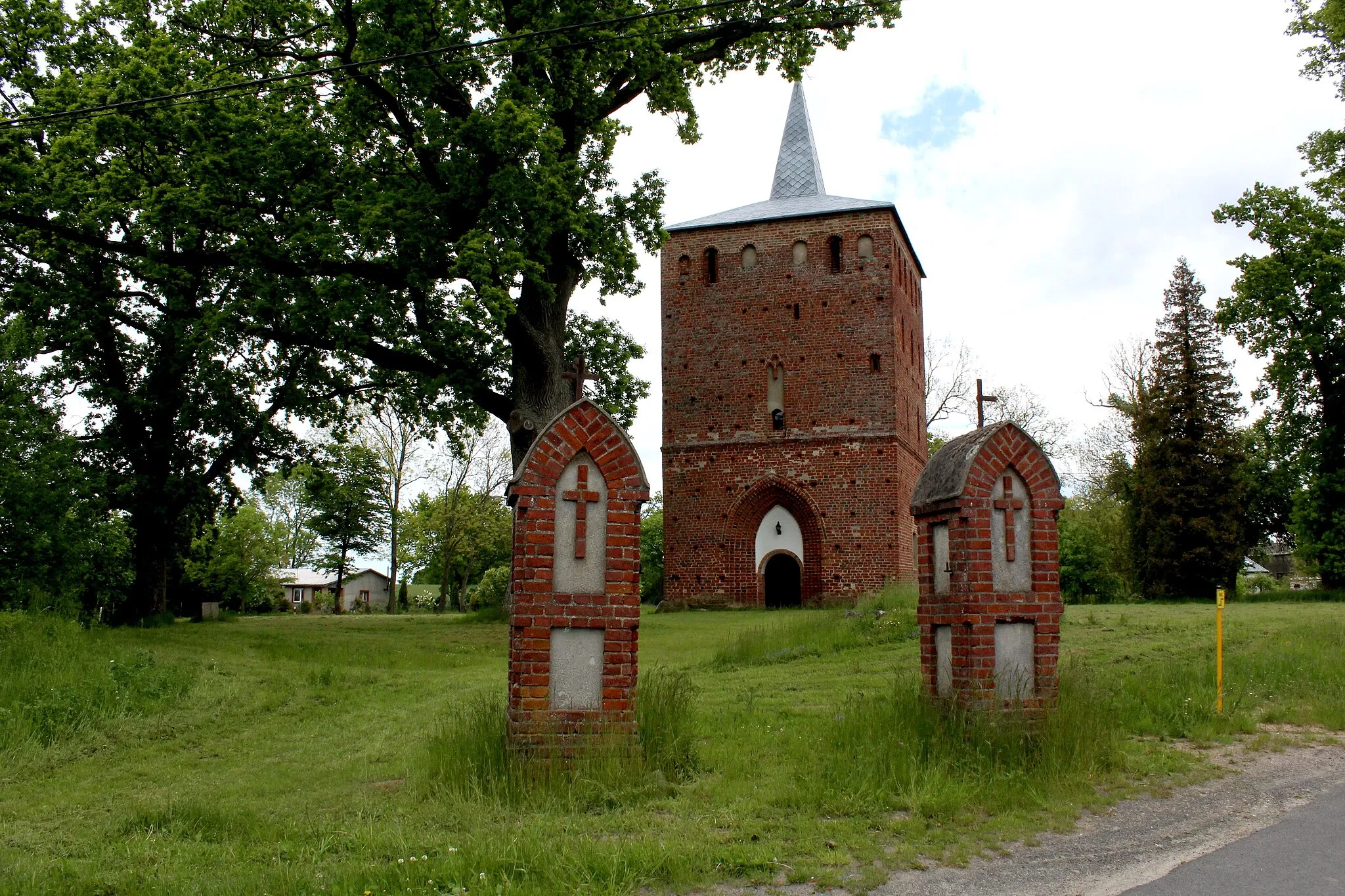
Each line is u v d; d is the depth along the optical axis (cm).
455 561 7225
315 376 2861
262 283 2231
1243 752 917
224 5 2278
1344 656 1381
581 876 564
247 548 6406
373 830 684
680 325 3794
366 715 1348
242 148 2061
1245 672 1273
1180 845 636
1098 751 834
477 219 2242
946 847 636
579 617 795
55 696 1291
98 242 2212
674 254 3828
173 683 1480
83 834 754
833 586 3531
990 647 849
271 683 1602
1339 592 3070
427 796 781
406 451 5831
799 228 3725
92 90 1989
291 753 1112
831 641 1825
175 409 2992
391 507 6009
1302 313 3453
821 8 2500
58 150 1983
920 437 4184
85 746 1149
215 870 614
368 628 2791
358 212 2116
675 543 3697
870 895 555
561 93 2331
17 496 2058
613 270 2583
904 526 3675
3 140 2009
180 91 1989
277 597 6869
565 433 812
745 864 591
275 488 7319
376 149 2336
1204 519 3616
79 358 2861
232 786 934
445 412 2906
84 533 2248
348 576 8150
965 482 862
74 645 1639
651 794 742
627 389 3072
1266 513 4562
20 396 2152
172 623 2912
